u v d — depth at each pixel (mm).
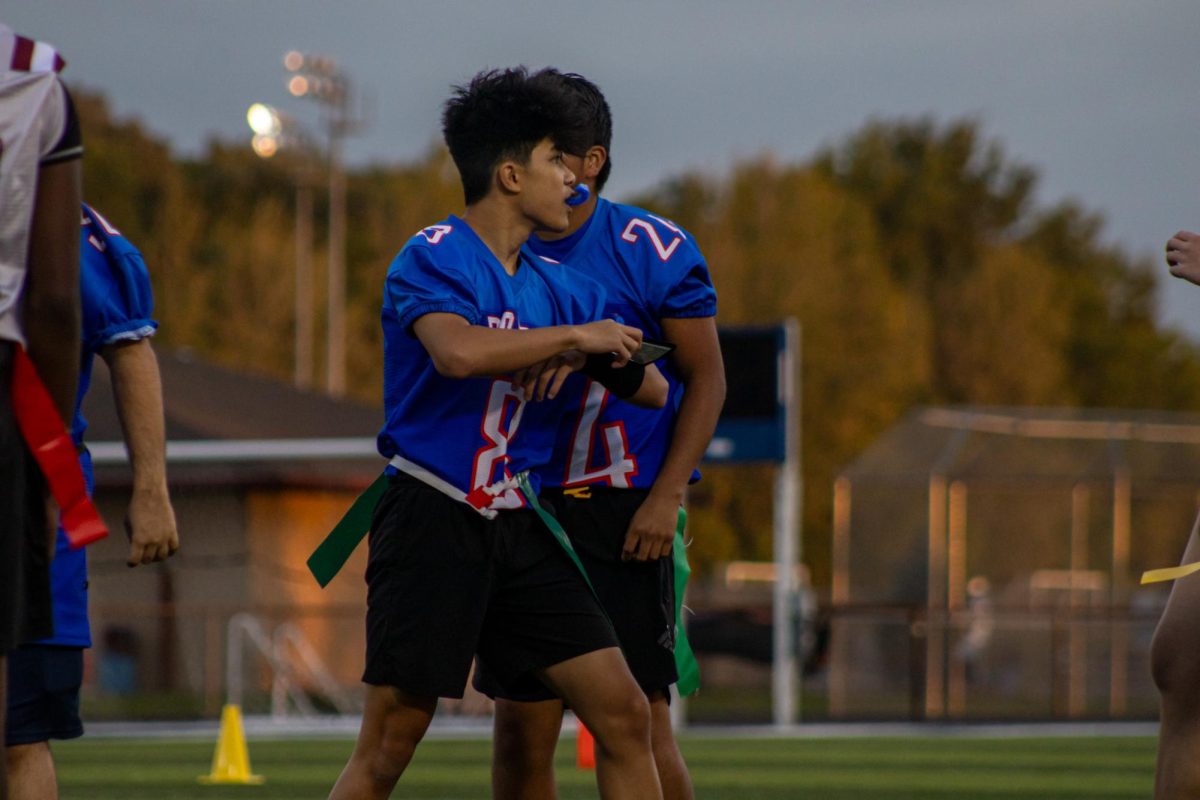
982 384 151625
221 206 185625
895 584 71562
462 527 13406
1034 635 72875
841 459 133000
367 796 13586
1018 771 37062
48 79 10492
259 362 152125
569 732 52562
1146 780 34812
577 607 13664
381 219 163625
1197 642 13500
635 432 15906
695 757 41062
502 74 14047
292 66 145750
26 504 10445
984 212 194375
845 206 145875
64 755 40125
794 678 64312
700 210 143625
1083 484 71188
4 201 10289
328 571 14539
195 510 74312
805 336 133500
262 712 69500
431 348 13055
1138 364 174375
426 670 13289
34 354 10641
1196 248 14258
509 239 13953
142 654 72625
